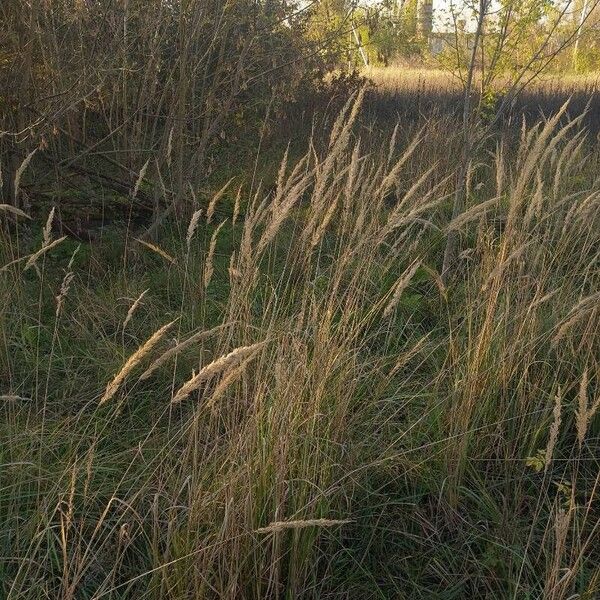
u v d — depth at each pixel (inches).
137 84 258.2
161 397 147.6
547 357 142.5
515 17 185.0
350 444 119.8
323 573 109.2
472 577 110.2
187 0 232.4
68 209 231.0
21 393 146.2
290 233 230.1
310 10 304.2
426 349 160.1
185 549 96.0
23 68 214.8
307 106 355.9
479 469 128.3
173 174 250.1
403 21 300.4
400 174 273.1
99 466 121.5
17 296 171.3
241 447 100.8
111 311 177.6
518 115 418.6
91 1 248.4
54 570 105.7
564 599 99.4
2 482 116.3
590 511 123.0
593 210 163.2
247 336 131.0
